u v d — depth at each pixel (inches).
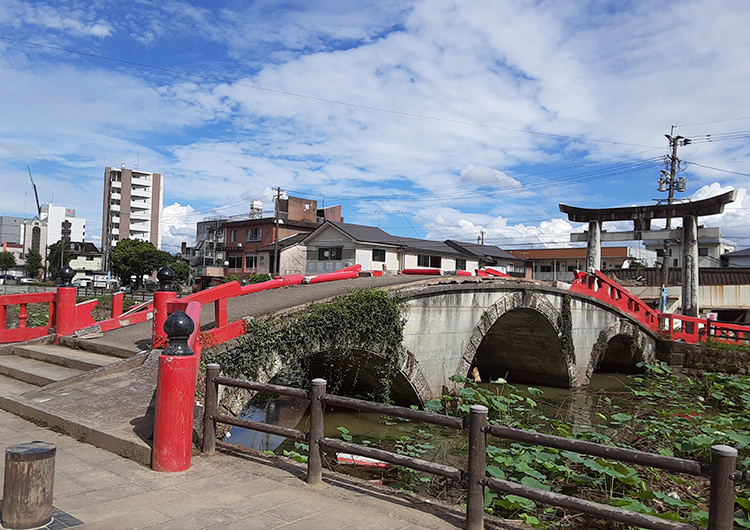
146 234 3270.2
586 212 1029.8
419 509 186.9
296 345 403.2
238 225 2130.9
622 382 868.6
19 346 419.8
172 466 211.3
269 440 444.5
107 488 192.2
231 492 193.3
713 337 936.3
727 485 134.8
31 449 158.1
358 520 173.3
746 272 1247.5
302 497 191.6
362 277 648.4
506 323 773.9
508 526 178.9
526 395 730.2
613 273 1413.6
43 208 4151.1
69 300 436.1
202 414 259.1
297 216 2102.6
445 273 682.8
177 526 161.8
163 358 213.2
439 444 447.8
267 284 501.7
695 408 619.5
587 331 820.6
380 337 483.2
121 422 249.4
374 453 194.1
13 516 154.4
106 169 3201.3
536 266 2174.0
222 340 346.9
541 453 327.9
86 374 310.5
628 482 289.1
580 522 263.3
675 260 1752.0
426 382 555.8
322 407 208.8
